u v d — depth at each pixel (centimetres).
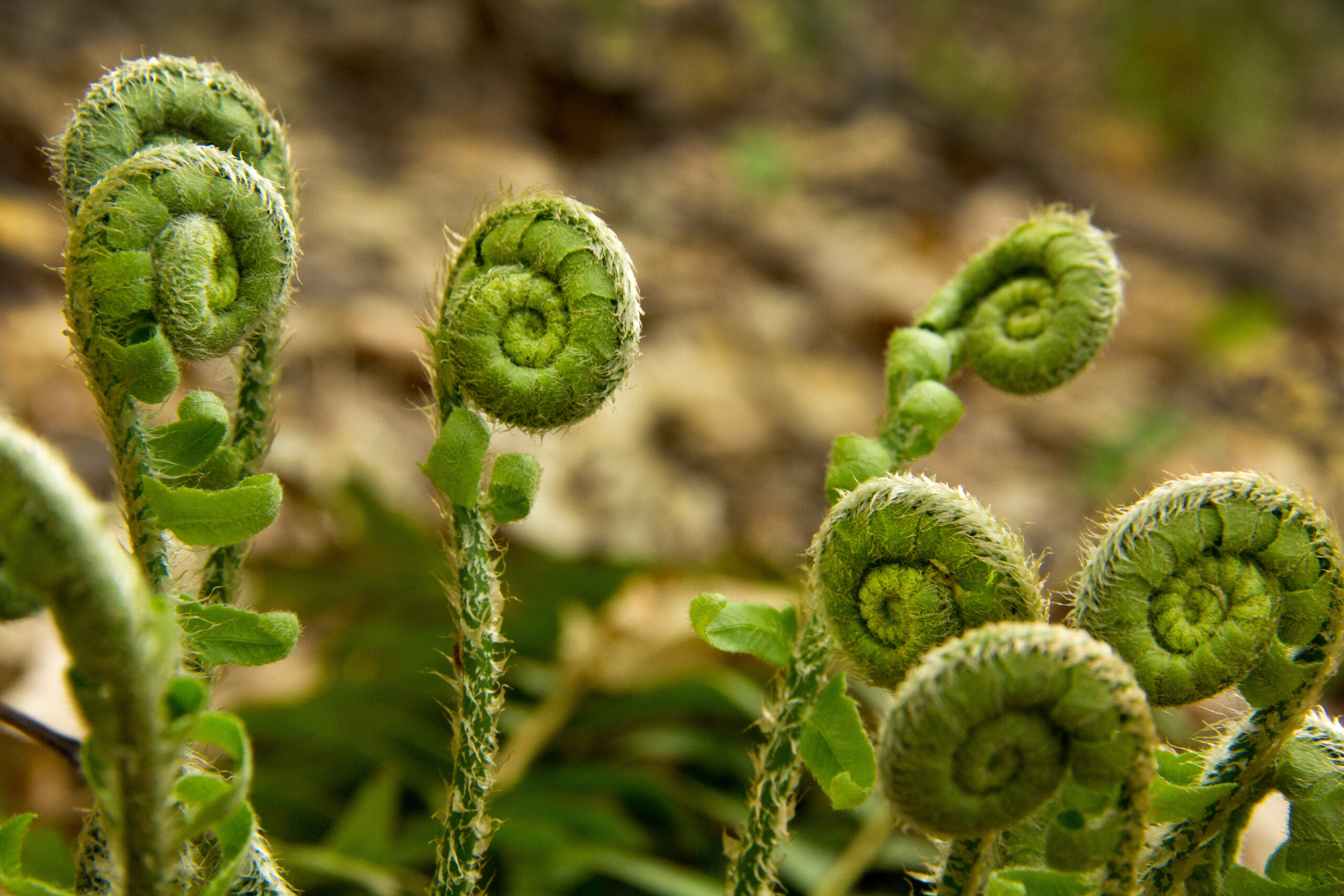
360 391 97
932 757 31
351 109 146
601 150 164
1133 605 33
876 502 33
